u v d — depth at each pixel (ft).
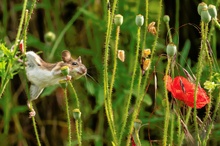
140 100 13.87
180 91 13.58
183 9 24.17
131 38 22.80
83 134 23.48
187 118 14.24
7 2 24.53
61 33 22.31
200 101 13.75
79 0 24.40
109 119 13.92
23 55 13.47
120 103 22.44
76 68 13.35
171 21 24.13
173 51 13.08
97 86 21.80
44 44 23.36
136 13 22.22
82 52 23.48
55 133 24.57
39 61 13.37
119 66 22.44
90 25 24.40
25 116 24.70
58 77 13.35
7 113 23.47
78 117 13.91
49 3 23.97
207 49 14.47
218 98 13.87
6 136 24.13
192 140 14.17
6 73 13.69
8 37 24.47
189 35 24.36
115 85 22.00
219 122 18.76
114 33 22.84
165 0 24.09
